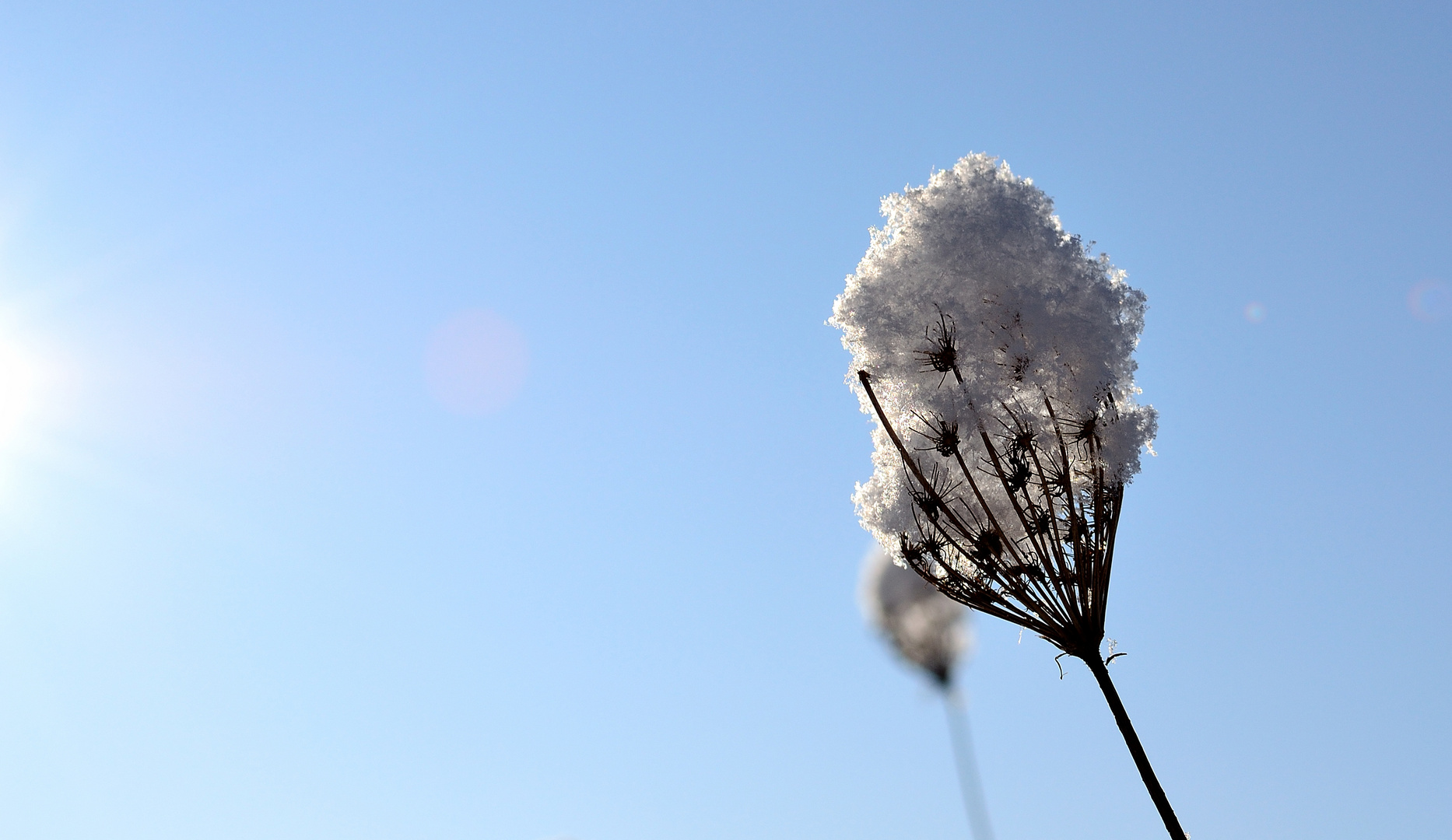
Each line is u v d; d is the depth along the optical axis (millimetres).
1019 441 11539
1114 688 11156
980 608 11922
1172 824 10281
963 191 12547
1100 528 11664
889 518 12367
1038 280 12148
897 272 12406
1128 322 12359
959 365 11891
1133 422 11930
